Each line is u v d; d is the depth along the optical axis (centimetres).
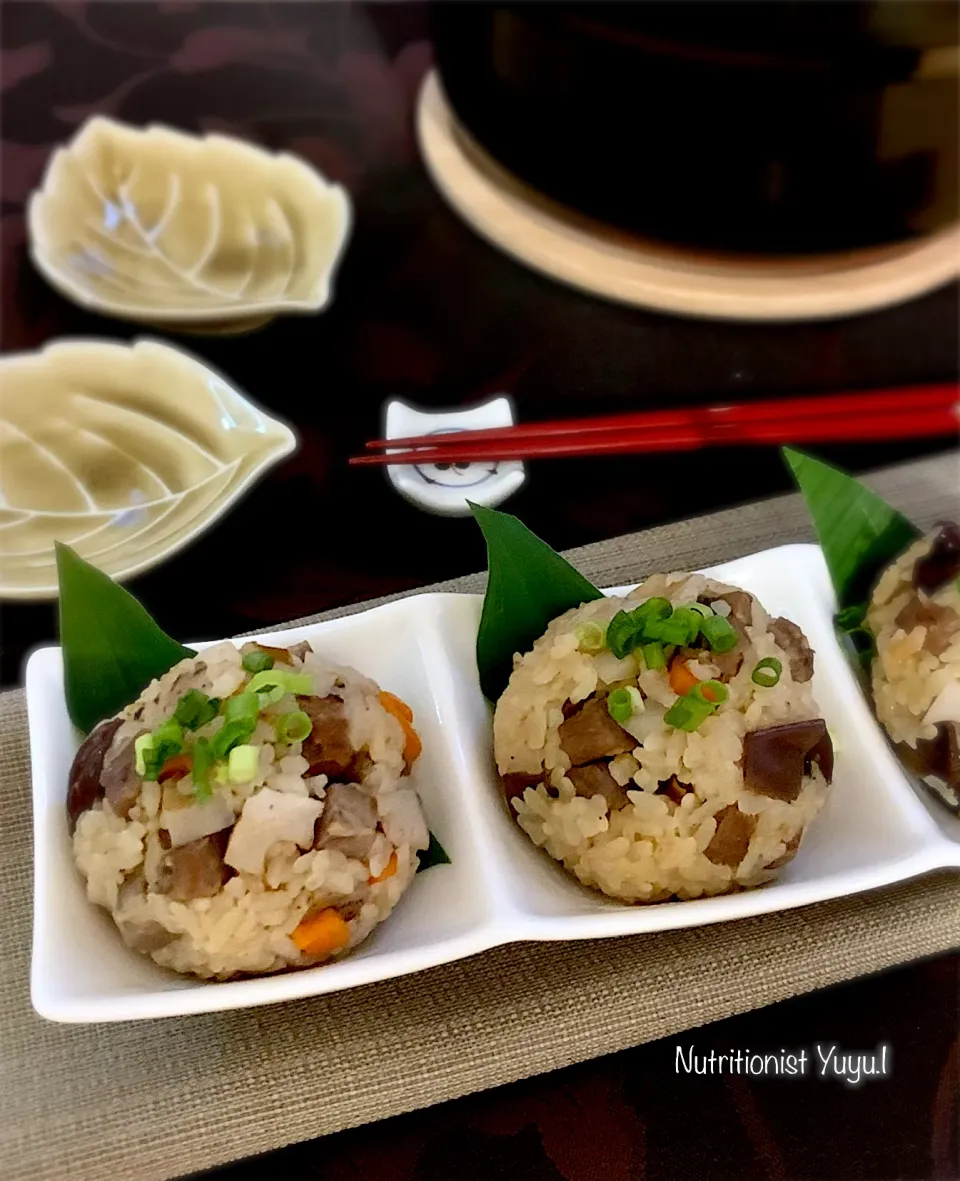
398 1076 18
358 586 25
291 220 32
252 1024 18
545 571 21
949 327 31
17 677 23
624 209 29
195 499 25
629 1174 17
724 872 19
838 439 28
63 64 38
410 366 29
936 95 24
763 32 23
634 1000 19
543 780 19
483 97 29
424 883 19
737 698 19
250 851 17
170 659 20
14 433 26
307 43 39
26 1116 17
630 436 27
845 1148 18
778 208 27
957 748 20
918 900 20
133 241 31
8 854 20
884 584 22
